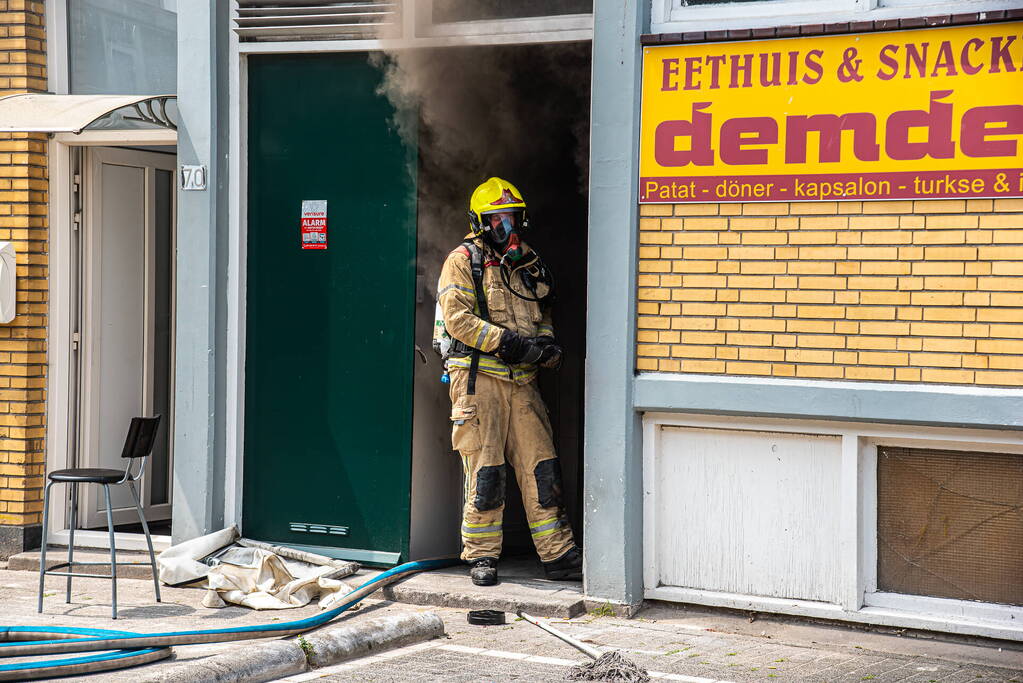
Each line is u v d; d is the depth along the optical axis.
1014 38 5.23
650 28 5.99
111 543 5.85
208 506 6.92
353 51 6.74
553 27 6.37
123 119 7.38
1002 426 5.25
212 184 6.91
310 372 6.91
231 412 6.98
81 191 7.62
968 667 5.09
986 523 5.45
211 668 4.68
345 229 6.83
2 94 7.41
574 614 5.96
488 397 6.38
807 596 5.73
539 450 6.48
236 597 6.11
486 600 6.09
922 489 5.58
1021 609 5.36
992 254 5.29
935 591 5.56
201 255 6.91
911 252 5.44
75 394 7.63
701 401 5.80
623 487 5.96
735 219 5.79
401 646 5.40
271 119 6.95
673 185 5.90
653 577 6.05
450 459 7.24
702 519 5.95
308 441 6.92
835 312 5.59
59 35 7.52
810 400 5.58
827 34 5.58
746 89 5.75
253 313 7.01
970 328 5.34
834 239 5.59
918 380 5.43
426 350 6.97
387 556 6.74
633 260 5.96
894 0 5.51
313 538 6.91
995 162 5.28
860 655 5.28
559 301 7.82
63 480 5.79
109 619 5.79
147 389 8.02
